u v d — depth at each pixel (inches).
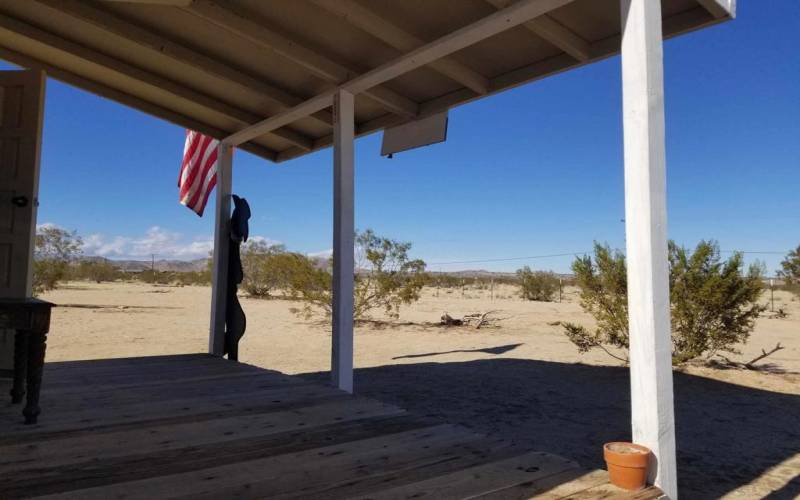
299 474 88.7
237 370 193.9
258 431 114.7
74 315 560.1
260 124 220.4
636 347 91.5
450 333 484.4
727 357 346.0
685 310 302.5
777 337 453.4
